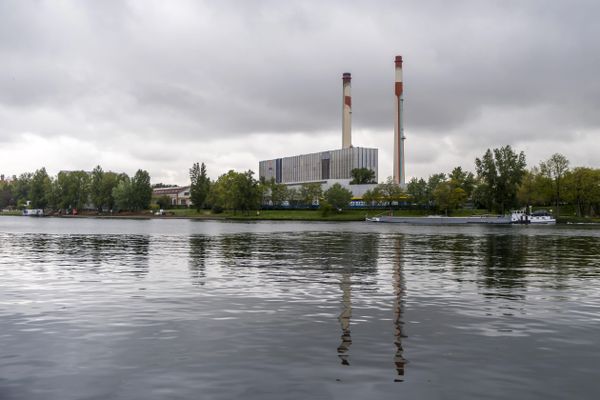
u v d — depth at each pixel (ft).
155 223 495.00
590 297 77.82
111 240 221.25
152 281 92.84
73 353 47.70
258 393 38.09
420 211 620.90
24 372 42.60
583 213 563.89
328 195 620.49
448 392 38.50
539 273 107.65
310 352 48.06
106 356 46.78
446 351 48.70
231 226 419.95
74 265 119.24
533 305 71.20
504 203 547.90
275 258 138.82
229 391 38.45
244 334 54.54
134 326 57.88
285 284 89.61
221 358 46.19
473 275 103.71
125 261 128.98
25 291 81.15
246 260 132.87
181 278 97.14
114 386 39.50
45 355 47.11
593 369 43.91
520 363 45.34
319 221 580.30
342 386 39.50
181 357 46.44
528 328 57.93
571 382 40.81
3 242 204.95
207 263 124.98
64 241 212.64
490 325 59.21
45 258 136.46
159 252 157.58
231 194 643.45
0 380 40.81
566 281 95.25
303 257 141.90
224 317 62.59
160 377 41.37
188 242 209.15
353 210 650.02
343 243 206.28
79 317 62.39
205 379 40.93
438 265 122.52
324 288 85.25
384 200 631.15
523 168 537.65
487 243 212.43
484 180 554.46
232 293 79.82
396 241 222.48
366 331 56.03
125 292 80.38
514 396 37.91
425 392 38.45
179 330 56.13
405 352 48.26
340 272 107.76
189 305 69.97
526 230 363.15
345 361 45.47
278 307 68.90
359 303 71.97
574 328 57.98
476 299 75.56
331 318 62.34
